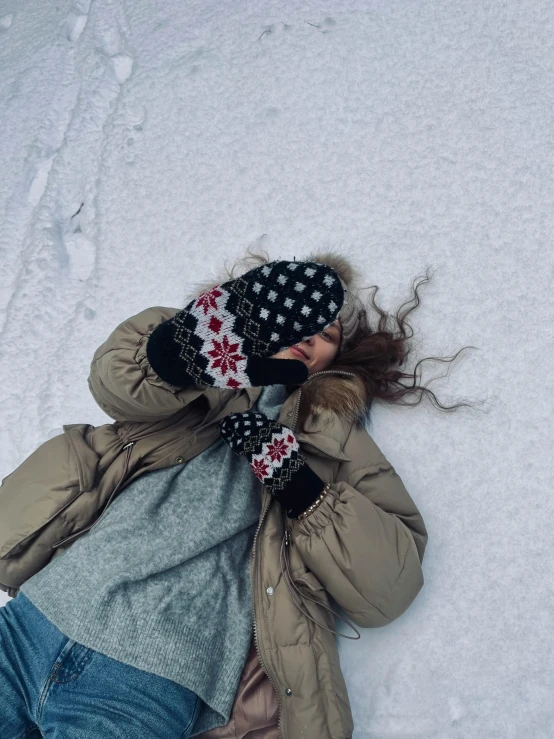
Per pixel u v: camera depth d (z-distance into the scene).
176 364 1.23
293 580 1.33
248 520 1.39
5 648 1.22
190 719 1.23
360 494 1.35
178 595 1.28
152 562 1.28
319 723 1.25
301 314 1.19
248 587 1.36
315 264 1.23
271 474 1.34
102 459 1.39
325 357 1.56
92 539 1.30
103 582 1.24
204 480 1.40
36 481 1.35
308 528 1.33
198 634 1.26
